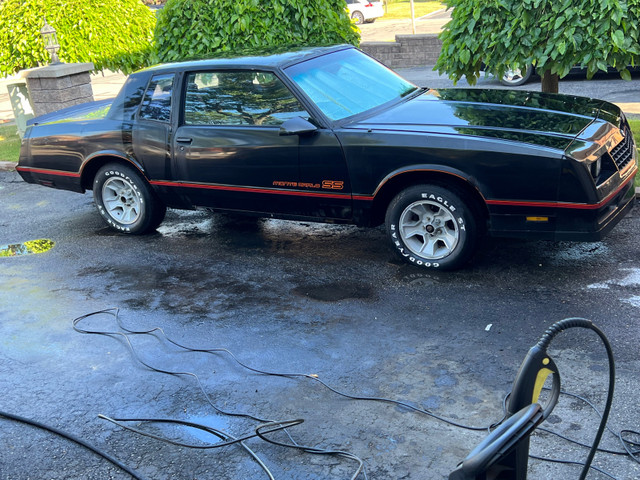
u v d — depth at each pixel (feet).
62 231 23.85
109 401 13.35
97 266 20.33
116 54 40.27
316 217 18.89
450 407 12.16
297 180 18.54
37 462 11.72
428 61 58.18
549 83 26.48
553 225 15.94
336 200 18.19
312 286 17.71
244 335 15.47
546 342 6.40
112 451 11.82
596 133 16.40
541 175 15.58
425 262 17.76
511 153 15.75
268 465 11.12
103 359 14.96
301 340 15.02
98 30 39.27
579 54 22.89
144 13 42.78
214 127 19.56
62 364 14.89
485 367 13.29
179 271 19.45
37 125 23.58
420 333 14.83
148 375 14.17
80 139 22.18
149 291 18.28
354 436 11.63
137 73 21.44
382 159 17.16
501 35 23.77
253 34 28.22
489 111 18.15
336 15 29.32
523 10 22.88
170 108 20.47
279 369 13.94
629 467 10.29
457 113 18.16
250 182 19.33
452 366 13.44
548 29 22.89
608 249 18.17
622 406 11.73
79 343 15.76
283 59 19.29
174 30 28.94
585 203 15.47
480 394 12.45
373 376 13.38
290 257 19.80
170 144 20.35
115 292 18.39
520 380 6.41
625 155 17.43
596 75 45.73
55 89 35.58
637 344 13.58
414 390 12.78
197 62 20.30
